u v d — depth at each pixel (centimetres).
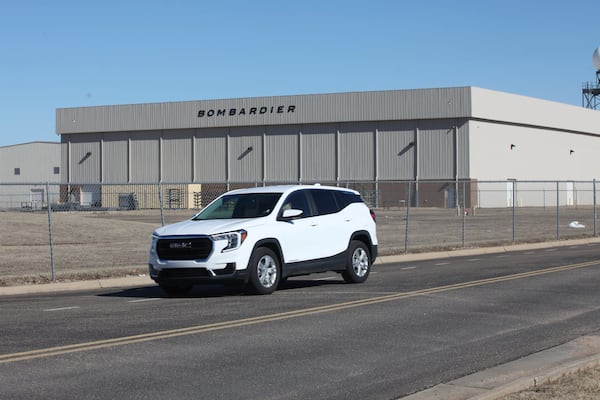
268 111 7631
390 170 7244
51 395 754
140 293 1612
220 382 812
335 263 1639
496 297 1439
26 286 1695
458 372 865
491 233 3409
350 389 792
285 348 982
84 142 8350
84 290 1730
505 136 7406
